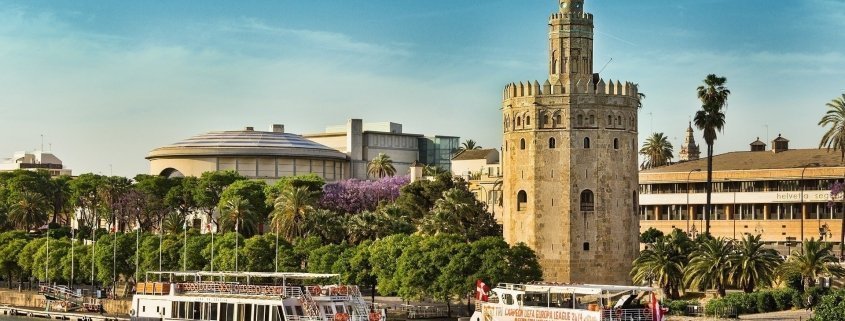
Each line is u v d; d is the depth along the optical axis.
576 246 154.50
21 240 197.62
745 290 134.00
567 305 108.62
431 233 173.12
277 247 156.25
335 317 109.88
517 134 158.62
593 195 155.00
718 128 168.00
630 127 158.50
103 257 173.25
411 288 142.00
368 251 152.62
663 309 105.12
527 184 157.25
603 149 155.50
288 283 144.00
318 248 159.25
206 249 166.25
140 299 122.94
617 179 156.25
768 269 132.12
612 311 100.75
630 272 149.12
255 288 116.19
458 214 178.75
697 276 134.62
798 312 126.50
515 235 158.50
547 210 155.75
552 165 155.75
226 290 119.12
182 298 119.06
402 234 154.50
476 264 140.50
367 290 174.25
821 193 197.38
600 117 155.62
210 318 116.38
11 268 195.38
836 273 132.00
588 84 155.62
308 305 110.19
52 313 157.50
